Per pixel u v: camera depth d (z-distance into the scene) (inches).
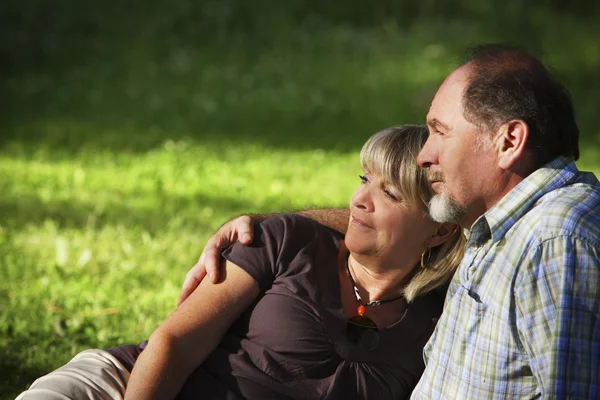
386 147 218.5
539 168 189.9
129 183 598.5
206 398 217.3
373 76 971.9
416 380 222.4
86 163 653.3
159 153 695.1
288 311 217.0
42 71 967.0
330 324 217.3
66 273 409.1
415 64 1008.9
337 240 233.1
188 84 940.0
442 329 201.5
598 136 814.5
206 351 218.4
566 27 1148.5
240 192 585.9
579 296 173.0
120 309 366.9
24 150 682.2
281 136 786.8
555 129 188.1
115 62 1003.3
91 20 1098.1
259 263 221.9
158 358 213.3
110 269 415.5
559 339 172.2
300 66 1006.4
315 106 874.8
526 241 183.0
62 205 528.4
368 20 1151.0
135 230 482.0
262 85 946.1
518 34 1122.7
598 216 180.1
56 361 322.3
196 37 1080.8
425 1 1165.7
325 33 1102.4
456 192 193.9
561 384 171.3
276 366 216.2
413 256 224.2
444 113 193.0
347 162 696.4
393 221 219.6
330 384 215.5
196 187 595.2
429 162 197.5
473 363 188.7
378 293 226.2
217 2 1147.9
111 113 830.5
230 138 767.1
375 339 220.7
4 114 806.5
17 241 452.4
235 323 223.9
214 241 229.0
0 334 343.3
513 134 186.7
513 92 186.1
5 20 1074.1
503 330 183.3
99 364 226.4
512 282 182.7
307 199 573.6
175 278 408.5
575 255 175.3
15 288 386.9
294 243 225.9
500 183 191.0
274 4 1151.0
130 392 212.8
